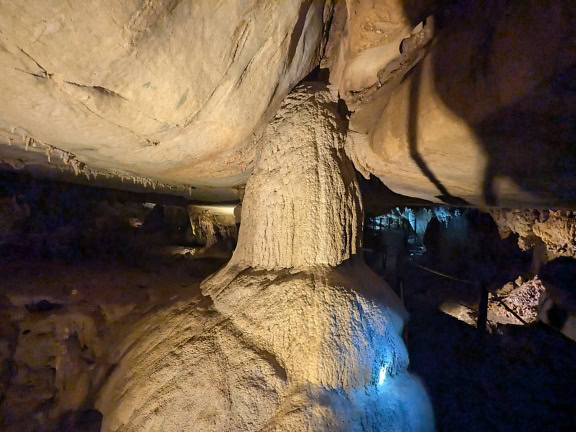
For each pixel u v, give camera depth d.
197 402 2.50
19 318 3.67
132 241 7.41
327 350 2.34
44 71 1.87
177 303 3.52
